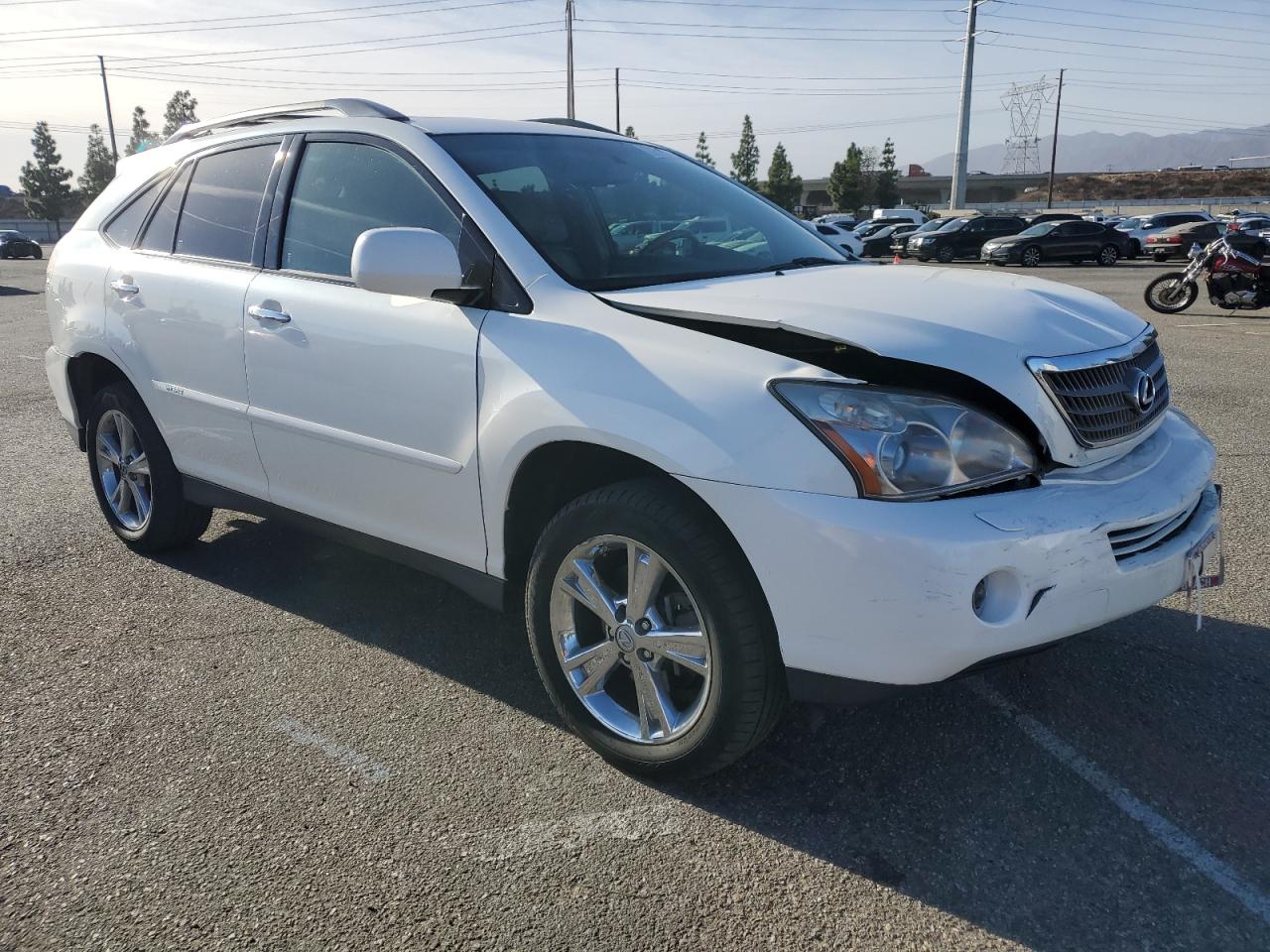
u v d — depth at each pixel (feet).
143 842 8.13
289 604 12.91
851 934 7.09
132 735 9.75
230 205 12.33
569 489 9.60
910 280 9.70
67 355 14.38
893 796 8.68
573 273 9.50
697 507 8.09
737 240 11.31
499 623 12.37
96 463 14.84
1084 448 8.23
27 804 8.63
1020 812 8.43
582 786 8.88
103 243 14.07
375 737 9.71
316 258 11.11
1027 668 10.91
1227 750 9.30
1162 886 7.53
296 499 11.71
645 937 7.06
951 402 7.64
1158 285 45.91
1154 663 10.98
